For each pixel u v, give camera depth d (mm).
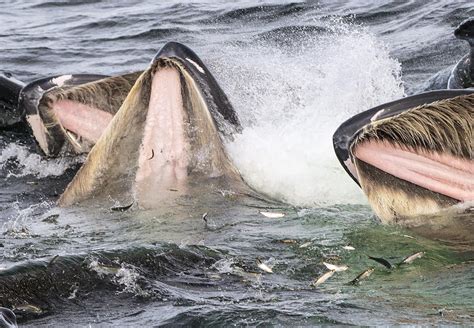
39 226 33875
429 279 28125
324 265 29188
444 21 62094
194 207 34781
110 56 61750
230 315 25312
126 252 28438
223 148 36750
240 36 62844
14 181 41406
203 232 32281
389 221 31781
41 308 25594
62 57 61812
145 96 35562
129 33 66438
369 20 64125
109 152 36156
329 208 34656
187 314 25344
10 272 26188
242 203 35250
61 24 70625
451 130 30359
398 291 27203
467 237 31047
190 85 35500
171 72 35312
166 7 71938
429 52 56406
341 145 30875
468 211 31312
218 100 36844
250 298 26562
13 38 66625
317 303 26203
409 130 30453
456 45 57156
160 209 34688
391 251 30406
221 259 29312
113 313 25547
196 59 35938
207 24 66688
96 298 26297
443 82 47594
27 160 43500
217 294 26844
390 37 59969
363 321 25031
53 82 40469
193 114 35844
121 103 40000
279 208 34844
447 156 30750
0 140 45750
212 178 36406
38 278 26359
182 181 36312
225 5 70250
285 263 29344
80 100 40656
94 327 24750
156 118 35781
